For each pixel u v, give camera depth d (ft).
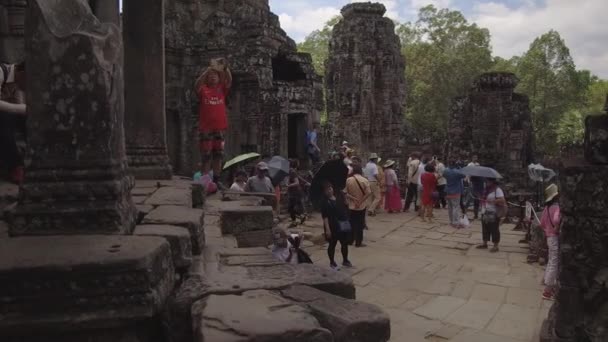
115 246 7.72
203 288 8.35
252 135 50.80
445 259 31.71
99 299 6.89
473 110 80.74
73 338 6.98
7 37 22.00
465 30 144.56
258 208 19.52
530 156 83.30
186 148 50.49
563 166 14.60
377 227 43.88
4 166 14.06
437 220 48.21
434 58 139.33
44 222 8.77
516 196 55.98
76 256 7.09
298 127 58.18
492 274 27.99
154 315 7.43
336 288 9.12
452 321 20.17
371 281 26.30
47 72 8.90
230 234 18.53
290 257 20.31
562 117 133.80
